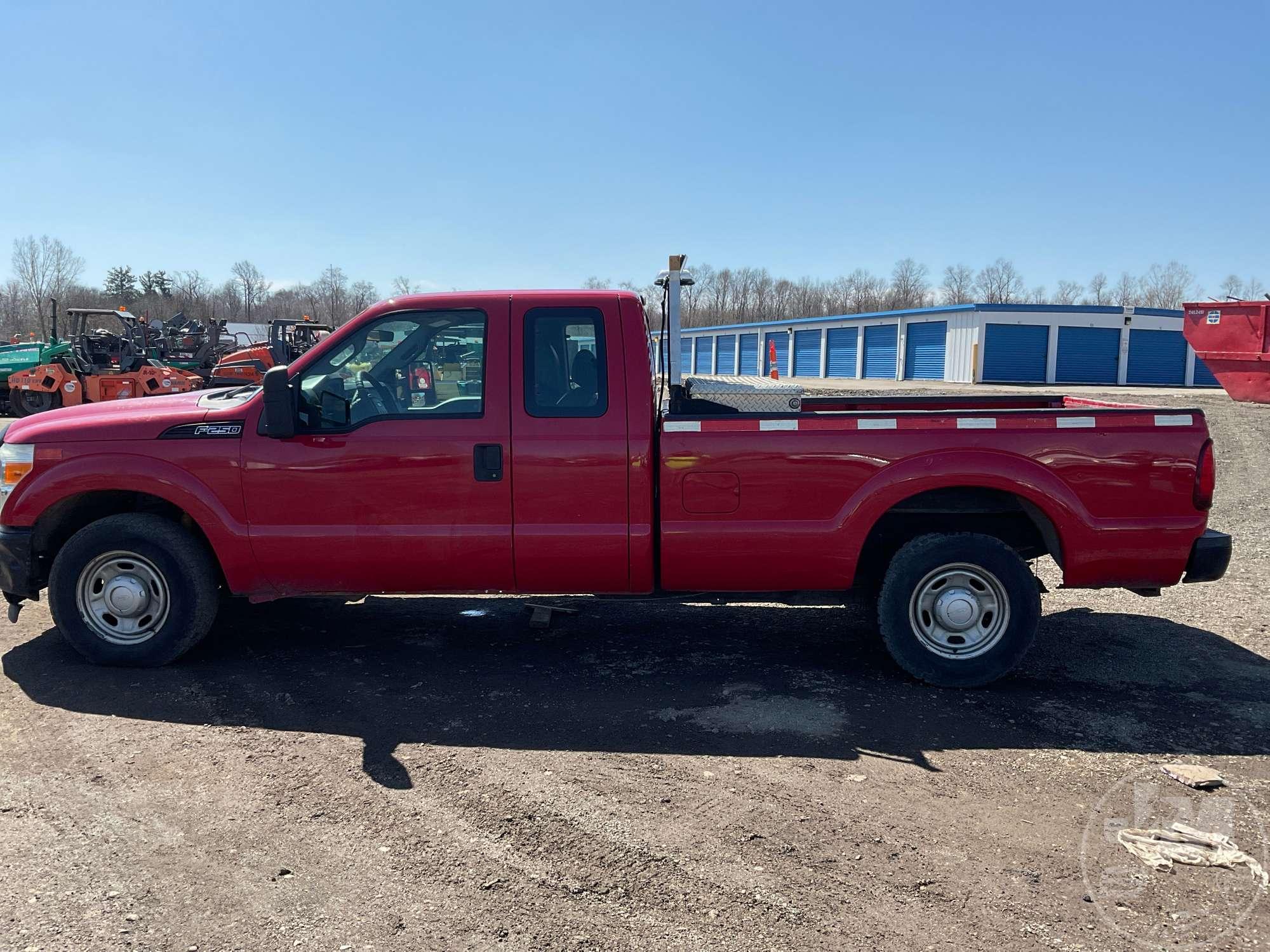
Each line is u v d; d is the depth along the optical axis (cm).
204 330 2545
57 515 519
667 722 456
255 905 302
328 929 290
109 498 543
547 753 420
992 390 3284
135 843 338
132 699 475
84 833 345
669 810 367
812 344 5253
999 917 298
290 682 503
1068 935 289
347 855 332
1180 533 488
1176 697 492
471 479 490
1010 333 3959
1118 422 487
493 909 301
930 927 293
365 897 307
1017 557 493
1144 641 584
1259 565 779
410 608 648
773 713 468
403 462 491
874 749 427
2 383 2050
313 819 357
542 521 493
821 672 529
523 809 367
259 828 350
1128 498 487
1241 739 439
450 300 498
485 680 512
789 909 302
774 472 489
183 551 506
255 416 500
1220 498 1101
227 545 498
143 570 511
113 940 283
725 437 488
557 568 500
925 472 485
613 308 492
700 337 6775
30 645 555
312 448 493
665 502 491
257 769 399
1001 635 496
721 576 502
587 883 316
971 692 498
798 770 404
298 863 327
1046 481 484
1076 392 3144
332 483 493
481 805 370
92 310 2111
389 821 356
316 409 500
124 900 303
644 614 641
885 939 287
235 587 507
